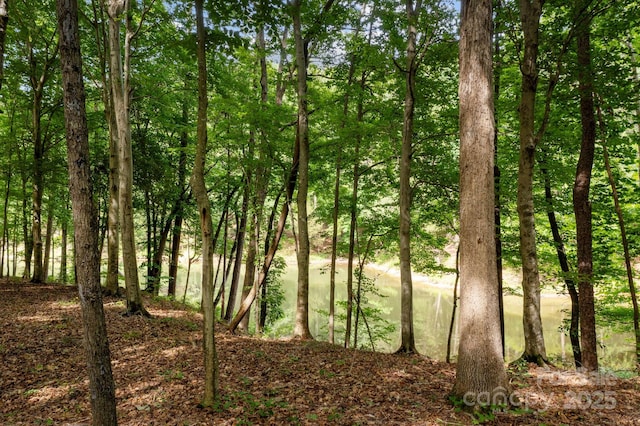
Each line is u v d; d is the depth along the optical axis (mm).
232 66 15023
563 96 9320
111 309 10828
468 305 5234
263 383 6293
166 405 5395
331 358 8031
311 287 30672
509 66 10250
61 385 6164
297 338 10125
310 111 11836
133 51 13227
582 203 8938
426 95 10469
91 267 3510
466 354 5242
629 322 11180
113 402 3627
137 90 14023
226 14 5613
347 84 11758
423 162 11281
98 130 16812
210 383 5230
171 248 20578
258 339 9805
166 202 17109
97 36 11680
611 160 11641
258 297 13820
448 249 30906
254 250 14148
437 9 9125
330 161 13391
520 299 26422
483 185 5168
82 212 3459
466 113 5250
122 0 10250
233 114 11438
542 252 12383
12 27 12570
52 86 15055
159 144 17328
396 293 28781
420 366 7598
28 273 16703
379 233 13281
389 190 14883
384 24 10812
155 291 17000
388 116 11734
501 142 11156
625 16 8508
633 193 10891
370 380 6496
